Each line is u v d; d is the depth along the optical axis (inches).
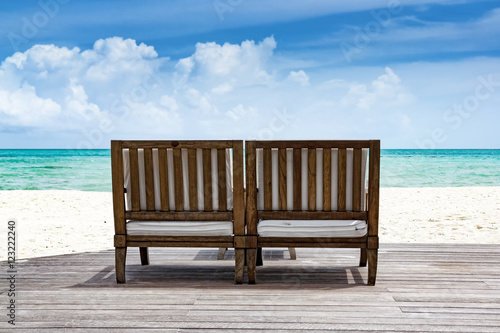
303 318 92.3
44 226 245.0
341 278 122.9
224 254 157.3
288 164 114.7
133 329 87.3
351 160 113.3
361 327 87.4
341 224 112.9
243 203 115.1
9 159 1290.6
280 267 136.4
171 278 124.5
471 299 103.9
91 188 808.9
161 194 116.3
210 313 95.6
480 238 191.8
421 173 1058.1
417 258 144.4
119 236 117.7
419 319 91.4
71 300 104.9
